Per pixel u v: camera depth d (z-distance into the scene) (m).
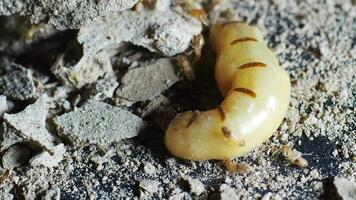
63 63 0.29
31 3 0.28
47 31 0.31
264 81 0.28
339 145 0.28
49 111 0.29
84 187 0.27
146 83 0.29
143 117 0.29
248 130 0.27
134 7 0.29
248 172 0.27
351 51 0.31
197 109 0.29
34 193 0.27
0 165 0.28
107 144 0.28
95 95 0.29
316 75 0.30
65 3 0.28
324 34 0.32
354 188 0.27
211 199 0.27
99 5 0.28
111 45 0.30
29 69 0.30
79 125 0.28
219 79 0.29
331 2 0.33
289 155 0.28
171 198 0.27
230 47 0.29
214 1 0.32
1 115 0.29
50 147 0.28
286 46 0.31
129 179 0.27
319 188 0.27
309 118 0.29
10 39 0.31
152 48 0.30
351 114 0.29
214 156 0.27
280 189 0.27
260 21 0.33
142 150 0.28
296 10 0.33
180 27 0.30
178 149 0.27
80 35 0.29
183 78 0.30
